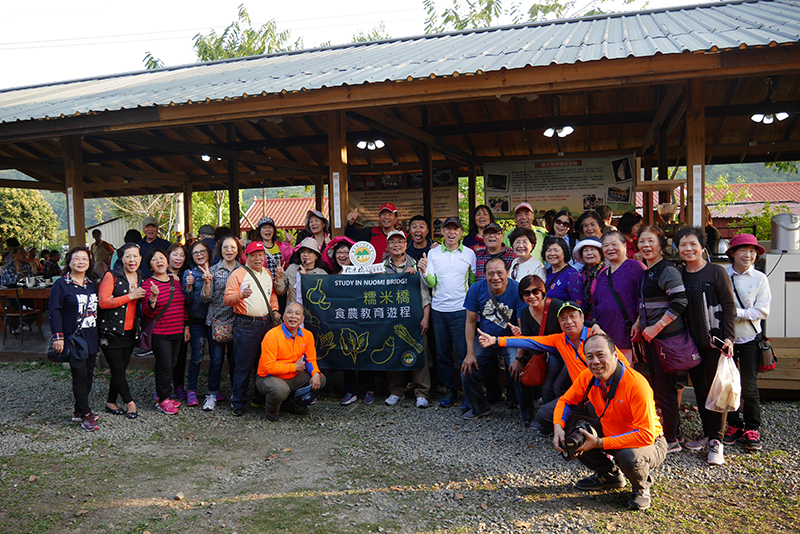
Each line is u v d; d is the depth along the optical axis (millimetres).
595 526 3369
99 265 8477
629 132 10523
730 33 5656
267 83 6859
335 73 6914
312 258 6141
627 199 11141
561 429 3758
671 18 8172
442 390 6242
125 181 14133
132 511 3699
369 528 3420
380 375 6625
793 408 5242
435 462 4395
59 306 5133
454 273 5582
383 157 12430
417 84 5793
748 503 3617
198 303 5961
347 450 4688
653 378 4402
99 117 6871
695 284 4262
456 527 3410
